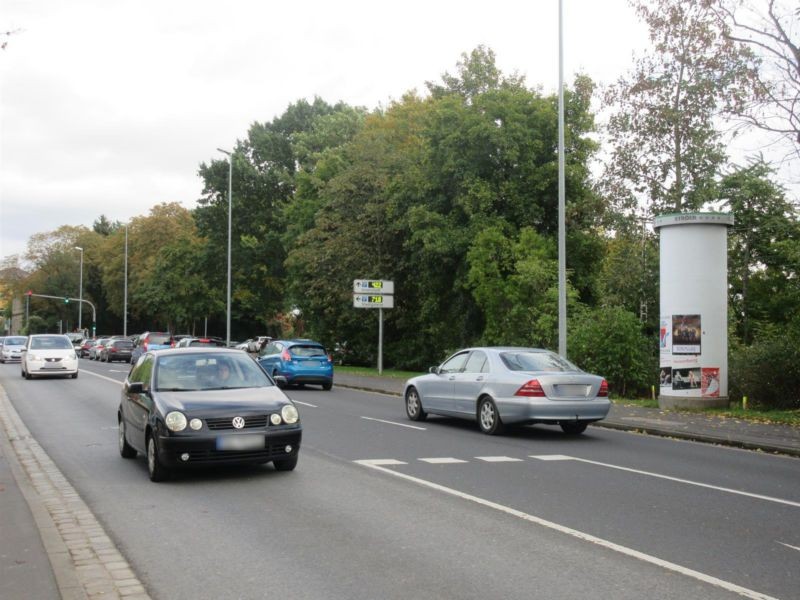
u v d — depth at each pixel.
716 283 18.16
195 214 57.97
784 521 7.32
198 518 7.31
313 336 46.06
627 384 22.45
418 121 42.19
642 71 27.30
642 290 27.19
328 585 5.32
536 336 26.06
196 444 8.77
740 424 15.33
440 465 10.45
